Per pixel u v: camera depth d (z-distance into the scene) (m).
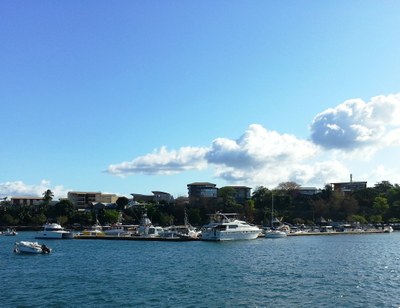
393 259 81.75
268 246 114.69
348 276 59.62
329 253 94.38
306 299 44.84
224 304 42.88
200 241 133.62
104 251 104.75
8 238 163.00
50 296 47.44
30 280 58.81
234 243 125.06
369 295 46.69
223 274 62.59
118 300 45.03
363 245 118.25
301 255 89.94
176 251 102.62
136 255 94.00
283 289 50.19
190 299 45.22
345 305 42.25
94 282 56.62
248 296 46.47
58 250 108.06
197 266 72.75
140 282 56.25
